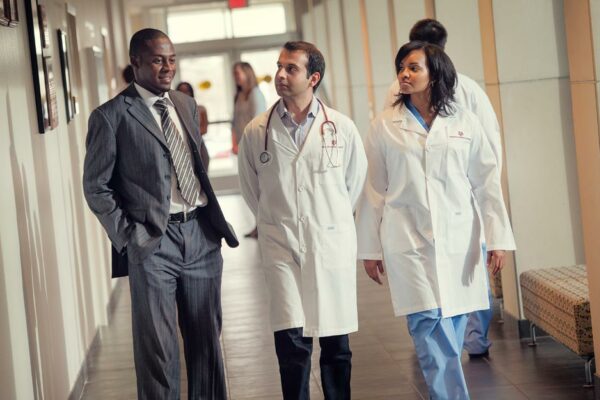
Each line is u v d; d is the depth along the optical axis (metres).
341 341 5.28
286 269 5.12
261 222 5.22
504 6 7.52
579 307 5.95
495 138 6.24
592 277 5.76
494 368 6.48
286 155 5.14
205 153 5.25
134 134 4.88
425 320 5.23
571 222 7.66
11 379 4.41
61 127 7.16
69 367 6.34
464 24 8.85
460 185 5.23
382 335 7.76
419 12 11.09
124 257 5.11
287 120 5.18
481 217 5.36
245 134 5.24
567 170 7.63
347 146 5.21
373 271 5.43
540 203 7.66
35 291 5.22
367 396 6.13
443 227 5.18
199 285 5.12
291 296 5.12
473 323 6.71
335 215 5.16
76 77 8.57
